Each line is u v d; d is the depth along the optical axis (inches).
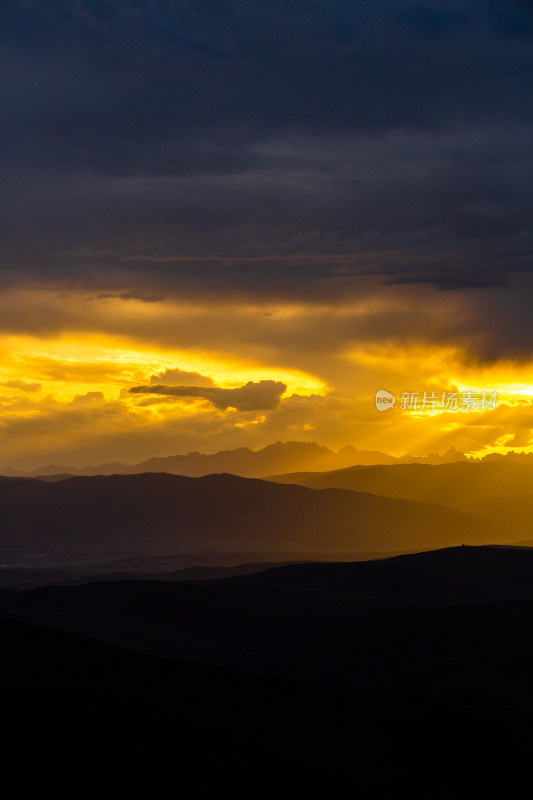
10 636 2207.2
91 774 1338.6
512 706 3376.0
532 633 4584.2
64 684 1742.1
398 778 1620.3
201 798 1341.0
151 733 1539.1
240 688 2037.4
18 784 1268.5
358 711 2014.0
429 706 2107.5
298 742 1680.6
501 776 1747.0
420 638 4736.7
